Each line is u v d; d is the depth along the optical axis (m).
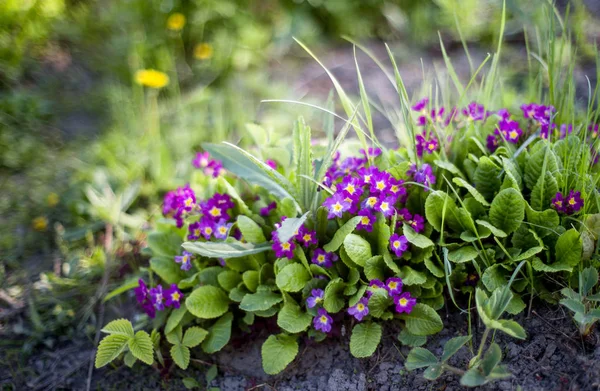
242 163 1.13
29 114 1.44
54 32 1.62
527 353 0.99
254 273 1.07
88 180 1.33
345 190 1.02
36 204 1.30
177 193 1.12
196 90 1.53
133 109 1.46
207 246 1.02
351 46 1.67
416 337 1.02
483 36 1.62
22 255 1.24
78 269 1.22
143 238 1.25
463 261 1.00
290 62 1.62
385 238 1.02
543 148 1.04
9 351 1.13
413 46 1.64
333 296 1.03
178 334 1.07
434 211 1.03
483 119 1.13
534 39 1.55
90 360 1.12
